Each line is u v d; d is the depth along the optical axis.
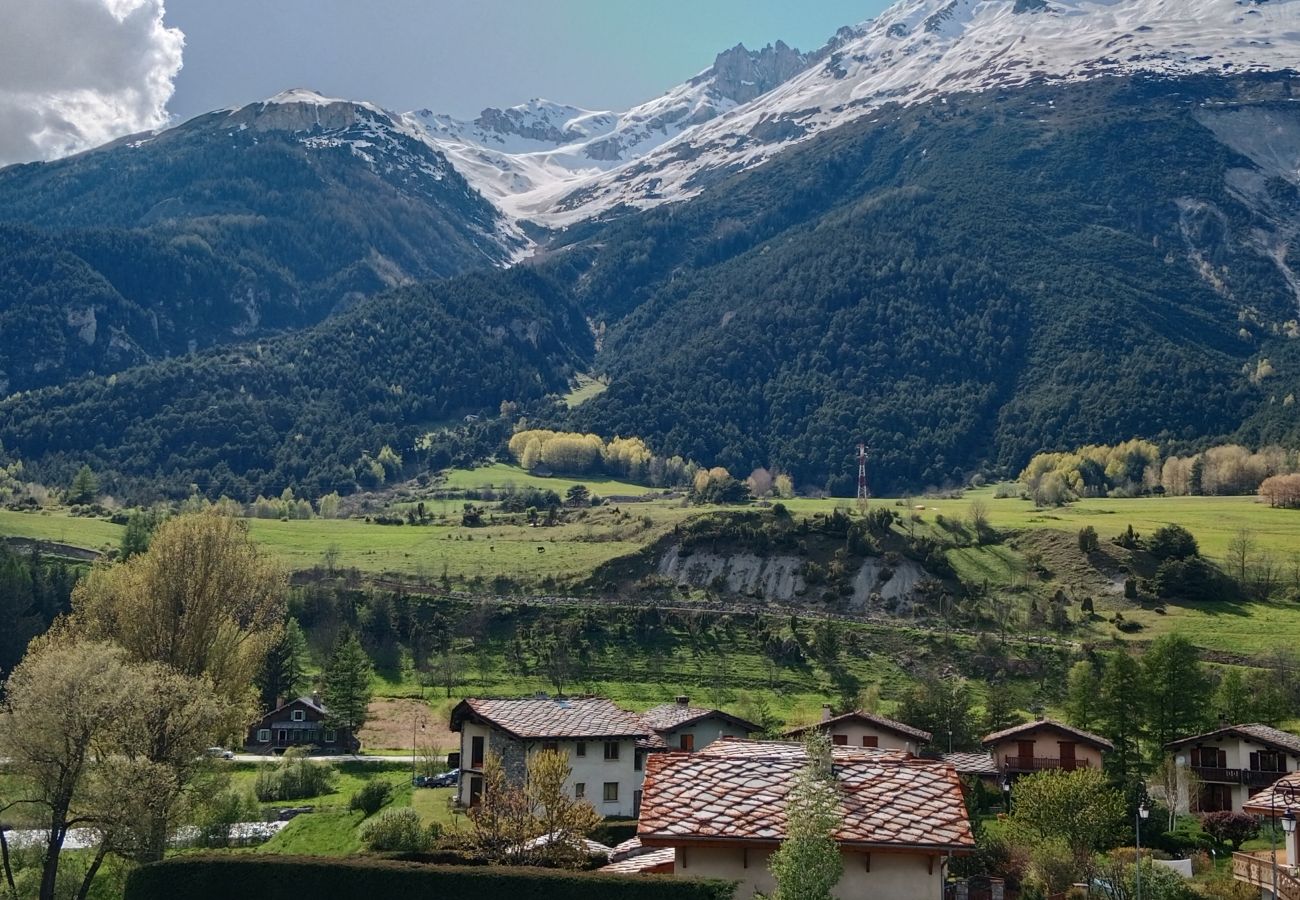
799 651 181.00
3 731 72.31
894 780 50.44
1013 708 150.38
